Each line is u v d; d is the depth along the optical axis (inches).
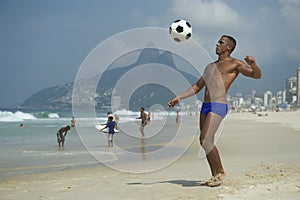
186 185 198.8
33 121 1242.0
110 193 187.5
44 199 182.4
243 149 407.8
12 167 306.3
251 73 181.5
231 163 294.2
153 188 194.5
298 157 328.2
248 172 240.7
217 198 158.1
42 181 243.9
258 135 609.3
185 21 203.9
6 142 522.6
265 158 325.1
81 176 261.9
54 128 866.8
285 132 682.2
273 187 173.9
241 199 153.7
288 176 210.5
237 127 858.8
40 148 440.1
